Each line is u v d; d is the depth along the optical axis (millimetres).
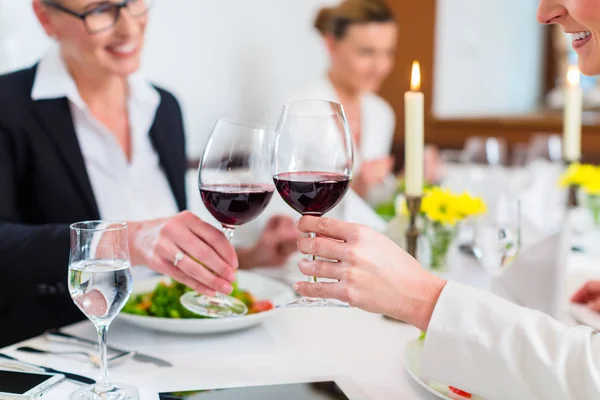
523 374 785
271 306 1218
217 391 878
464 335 812
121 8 1533
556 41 5691
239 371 969
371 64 2990
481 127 4344
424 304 845
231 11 3230
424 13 4410
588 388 744
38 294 1492
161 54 2854
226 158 989
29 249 1244
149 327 1120
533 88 5848
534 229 1650
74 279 837
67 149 1572
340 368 988
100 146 1675
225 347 1070
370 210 2041
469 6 4906
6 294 1483
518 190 2186
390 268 837
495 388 802
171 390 880
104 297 834
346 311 1257
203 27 3070
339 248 834
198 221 1063
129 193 1718
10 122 1529
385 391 907
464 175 2420
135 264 1095
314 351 1057
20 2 2266
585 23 920
